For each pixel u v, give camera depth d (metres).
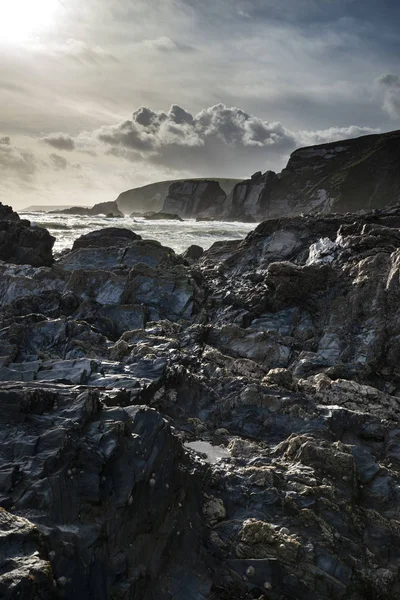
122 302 17.05
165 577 6.01
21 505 5.19
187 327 15.56
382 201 174.50
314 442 8.52
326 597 6.20
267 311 16.55
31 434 6.02
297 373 13.36
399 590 6.50
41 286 18.41
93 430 6.31
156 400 9.75
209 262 23.20
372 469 8.36
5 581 4.05
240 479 7.64
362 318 14.78
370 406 11.18
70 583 4.80
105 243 28.78
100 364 9.70
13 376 8.66
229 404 10.50
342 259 17.75
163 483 6.46
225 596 6.09
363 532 7.13
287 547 6.44
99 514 5.55
